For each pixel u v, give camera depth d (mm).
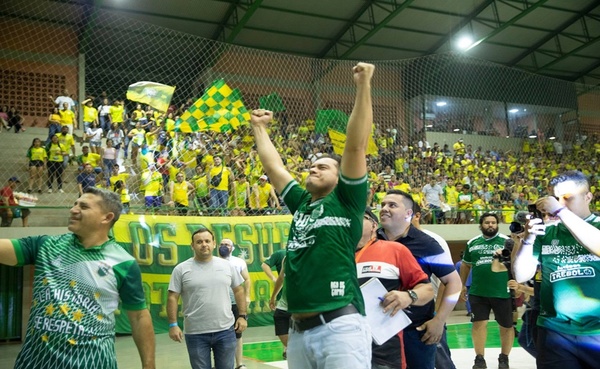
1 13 18016
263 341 10867
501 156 23547
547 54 27047
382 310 3463
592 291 3678
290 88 20297
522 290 5688
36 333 2834
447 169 20812
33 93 18328
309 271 2666
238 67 20188
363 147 2678
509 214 17875
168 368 8203
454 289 4129
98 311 2930
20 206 10992
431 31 24172
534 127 25109
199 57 20484
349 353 2557
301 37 23672
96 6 18641
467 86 24562
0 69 17938
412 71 23391
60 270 2932
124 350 9906
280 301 7402
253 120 3387
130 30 19875
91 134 14922
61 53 18844
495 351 8727
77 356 2816
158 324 11664
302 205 2959
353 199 2723
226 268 5469
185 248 12141
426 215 16703
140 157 13305
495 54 26828
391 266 3838
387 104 22578
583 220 3676
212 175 13422
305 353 2666
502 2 22266
